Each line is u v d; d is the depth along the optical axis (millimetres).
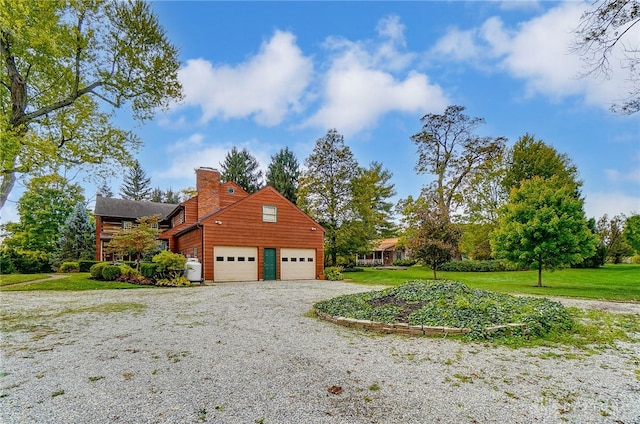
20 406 2910
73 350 4598
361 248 25422
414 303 6684
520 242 13867
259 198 18328
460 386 3342
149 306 8617
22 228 26781
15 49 8617
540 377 3592
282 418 2680
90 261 22625
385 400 3014
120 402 2979
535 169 26828
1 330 5836
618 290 12000
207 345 4848
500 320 5531
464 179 24719
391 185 32844
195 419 2668
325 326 6156
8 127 8094
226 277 17016
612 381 3480
